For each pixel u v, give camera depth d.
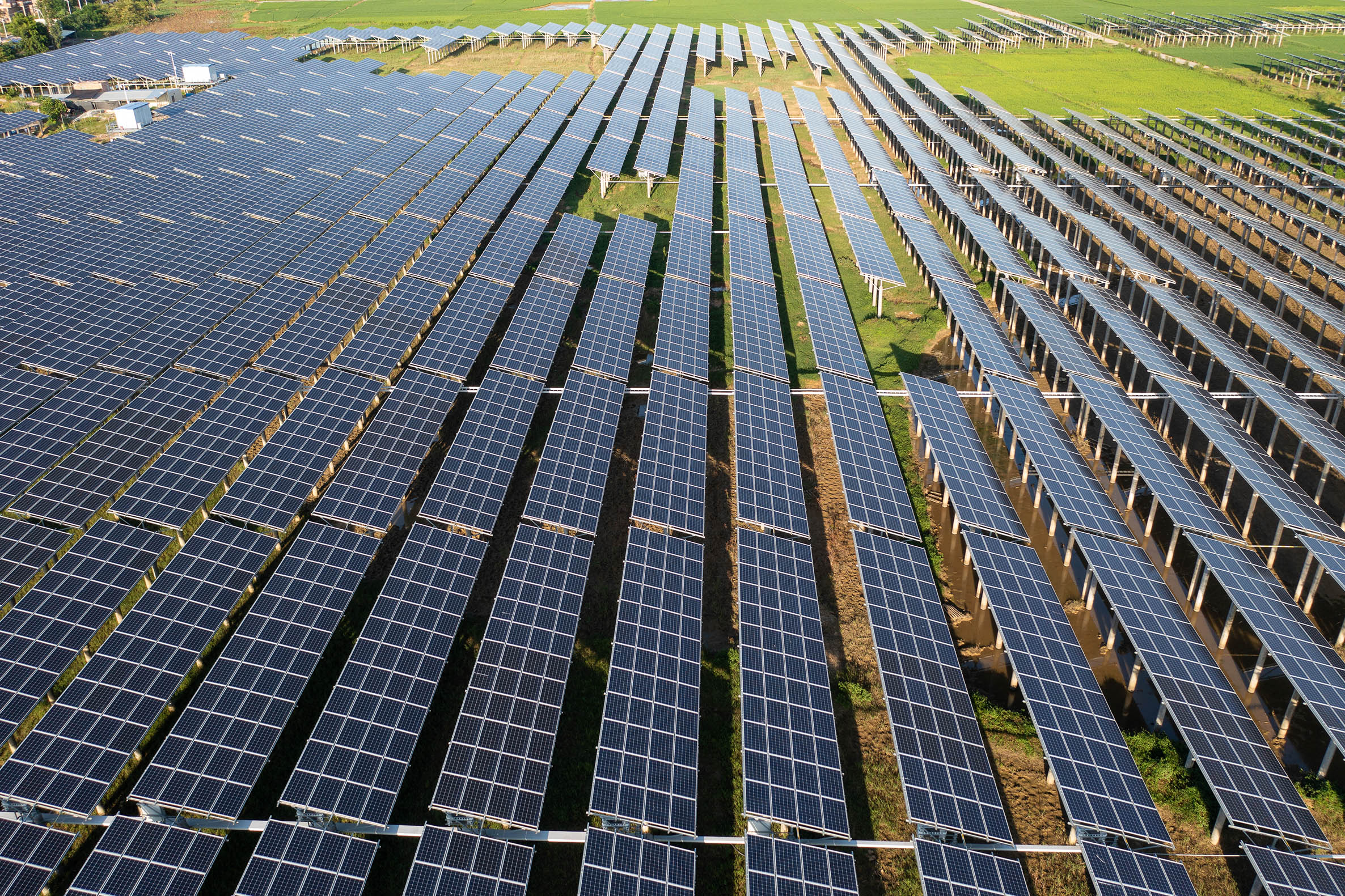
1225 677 29.11
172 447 35.56
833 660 32.56
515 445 38.69
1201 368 53.53
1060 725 27.14
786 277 63.03
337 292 50.03
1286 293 56.16
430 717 29.19
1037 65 137.38
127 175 67.25
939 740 26.77
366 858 22.55
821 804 25.05
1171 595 32.41
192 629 27.78
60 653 26.62
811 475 42.50
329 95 96.44
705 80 126.25
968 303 53.81
